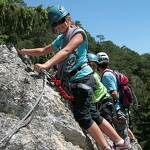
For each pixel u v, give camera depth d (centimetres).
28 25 777
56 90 278
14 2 790
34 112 249
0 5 764
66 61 259
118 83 346
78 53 258
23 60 287
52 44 280
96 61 343
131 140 397
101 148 257
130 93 347
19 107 249
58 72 265
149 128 2347
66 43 257
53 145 236
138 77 4884
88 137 269
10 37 759
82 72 259
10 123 236
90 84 260
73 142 258
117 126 343
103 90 291
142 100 2450
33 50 287
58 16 255
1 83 254
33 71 275
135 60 5712
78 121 261
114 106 324
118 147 267
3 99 251
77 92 257
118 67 5312
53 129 248
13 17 772
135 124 2361
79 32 254
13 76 258
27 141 228
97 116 264
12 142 225
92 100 267
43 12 767
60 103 265
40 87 261
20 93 252
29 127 238
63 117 259
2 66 264
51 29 262
